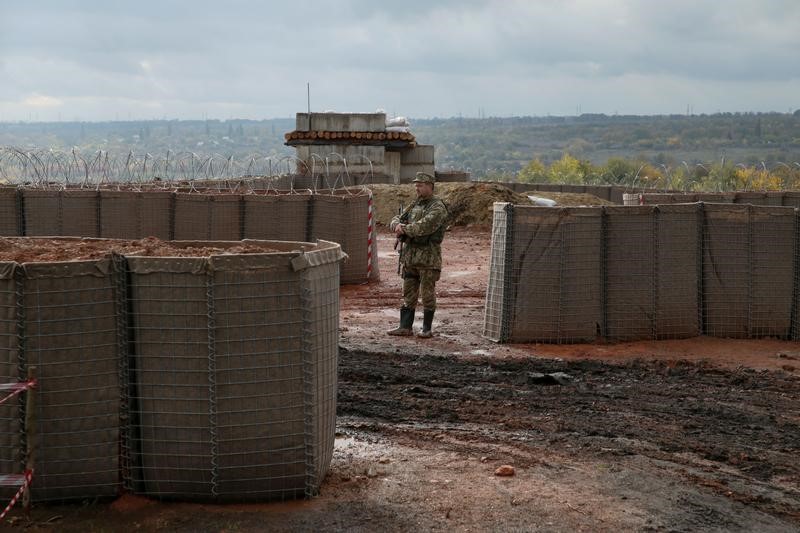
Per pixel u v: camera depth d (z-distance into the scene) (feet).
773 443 26.14
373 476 21.86
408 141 116.78
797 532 19.67
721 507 20.90
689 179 99.50
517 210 38.58
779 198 65.98
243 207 54.65
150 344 18.97
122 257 18.85
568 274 38.63
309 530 18.51
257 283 18.94
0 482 18.47
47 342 18.53
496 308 39.32
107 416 19.06
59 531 18.16
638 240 39.29
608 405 29.71
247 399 19.10
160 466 19.25
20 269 18.26
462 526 19.07
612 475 22.66
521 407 29.09
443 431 26.17
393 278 58.85
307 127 114.42
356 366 34.19
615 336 39.29
